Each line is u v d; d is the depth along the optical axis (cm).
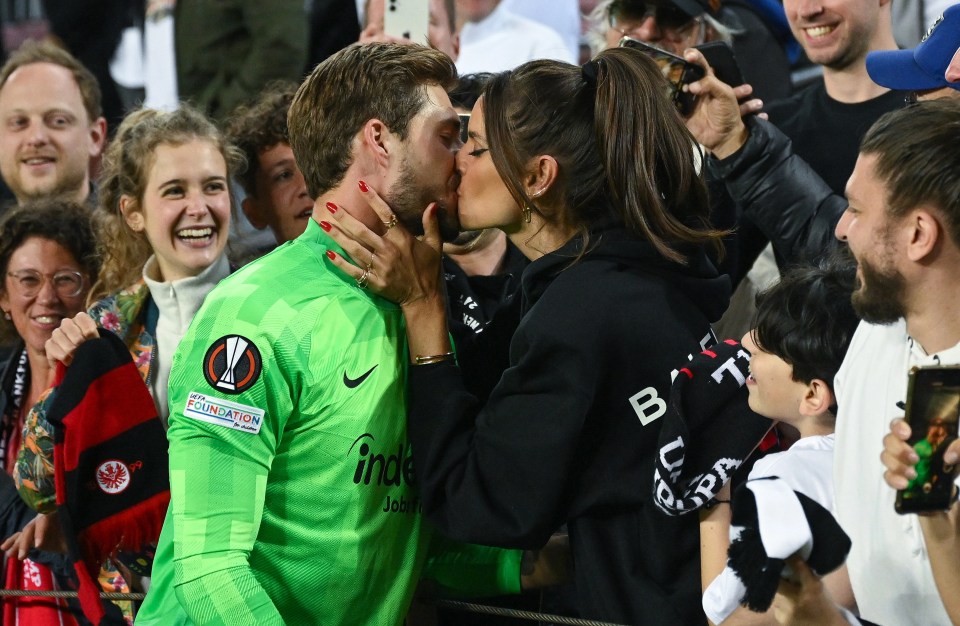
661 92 317
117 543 369
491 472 305
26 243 467
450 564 359
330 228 319
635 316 309
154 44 757
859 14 442
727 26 525
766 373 299
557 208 322
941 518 248
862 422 274
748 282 450
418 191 321
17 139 579
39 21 888
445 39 574
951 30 351
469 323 411
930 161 246
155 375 423
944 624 259
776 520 248
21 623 427
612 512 315
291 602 312
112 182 443
